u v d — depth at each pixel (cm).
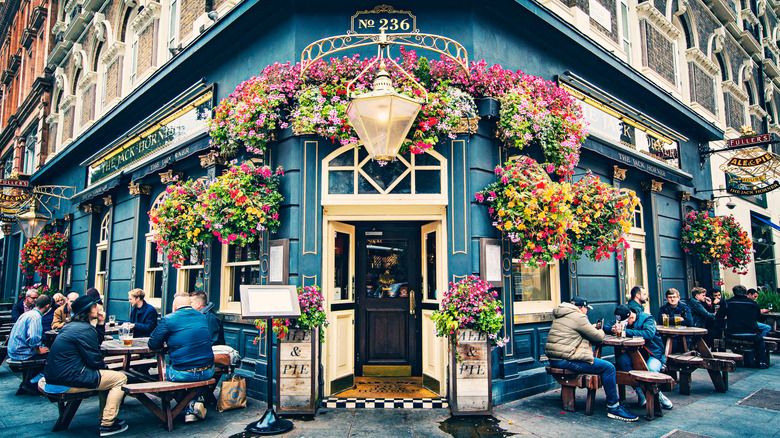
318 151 560
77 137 1215
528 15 655
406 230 646
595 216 562
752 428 454
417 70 557
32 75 1881
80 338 436
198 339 471
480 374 494
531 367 593
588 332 500
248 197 524
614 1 957
